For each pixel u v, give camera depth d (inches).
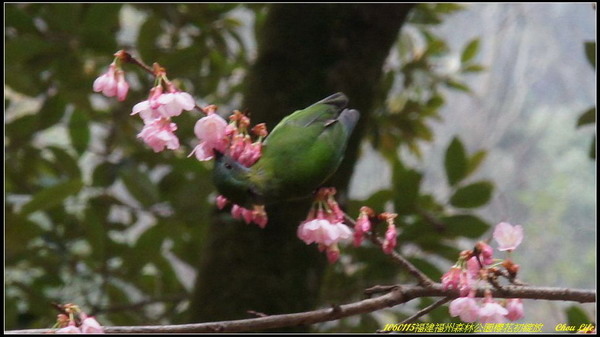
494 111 1273.4
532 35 1274.6
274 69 330.0
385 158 468.1
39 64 355.9
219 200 198.8
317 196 192.1
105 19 356.8
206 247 329.4
